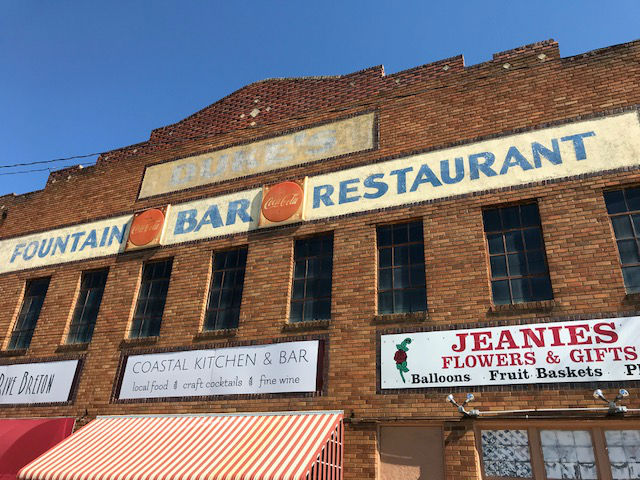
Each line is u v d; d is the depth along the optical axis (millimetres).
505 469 8609
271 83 15406
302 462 8109
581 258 9344
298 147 13508
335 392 10055
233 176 14039
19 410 13008
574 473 8219
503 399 8734
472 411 8734
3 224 17281
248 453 8828
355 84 13797
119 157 16578
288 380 10539
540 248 9914
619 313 8602
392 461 9305
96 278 14570
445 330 9703
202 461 8836
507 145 10938
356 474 9273
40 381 13203
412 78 13016
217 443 9484
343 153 12773
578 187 9906
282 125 14148
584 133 10336
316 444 8672
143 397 11727
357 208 11852
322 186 12578
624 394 7680
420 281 10680
